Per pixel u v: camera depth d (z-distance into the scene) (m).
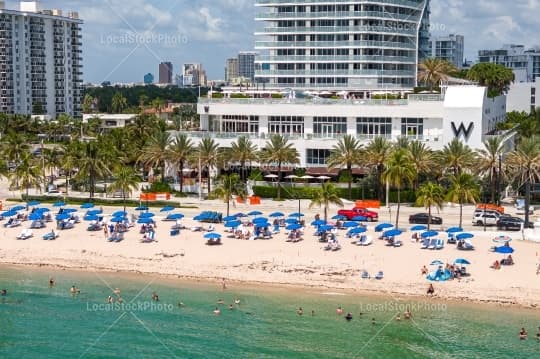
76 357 62.59
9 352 63.84
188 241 95.31
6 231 103.06
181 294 78.06
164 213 112.94
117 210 116.50
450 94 131.50
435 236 92.69
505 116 180.00
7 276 85.69
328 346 63.88
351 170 129.38
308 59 168.88
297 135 136.75
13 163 164.00
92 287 81.25
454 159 114.88
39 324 70.31
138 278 83.94
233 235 97.25
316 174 132.50
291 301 75.25
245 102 143.12
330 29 166.12
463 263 78.88
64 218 102.25
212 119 148.25
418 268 82.19
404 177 99.62
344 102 137.75
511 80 182.12
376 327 68.06
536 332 66.50
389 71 169.00
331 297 76.19
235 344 64.62
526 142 107.06
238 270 84.25
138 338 66.50
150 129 167.00
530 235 92.81
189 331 67.75
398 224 103.31
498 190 115.06
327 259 85.94
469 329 67.25
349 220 103.81
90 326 69.62
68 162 127.62
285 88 168.12
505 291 75.50
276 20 169.25
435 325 68.25
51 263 90.19
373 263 84.19
